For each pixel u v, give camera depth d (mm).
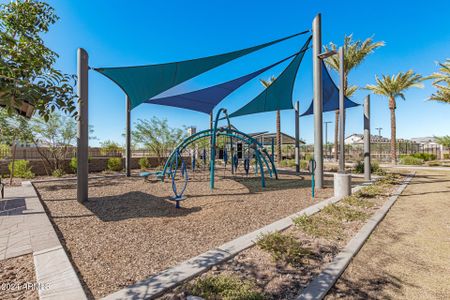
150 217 4609
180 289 2164
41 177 11172
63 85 1986
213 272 2484
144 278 2389
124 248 3135
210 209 5148
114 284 2279
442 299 2094
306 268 2590
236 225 4070
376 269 2623
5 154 11281
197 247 3160
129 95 8992
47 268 2496
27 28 2811
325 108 13406
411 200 5984
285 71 9539
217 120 7867
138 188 8047
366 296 2146
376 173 11523
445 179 9797
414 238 3514
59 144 11914
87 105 5984
